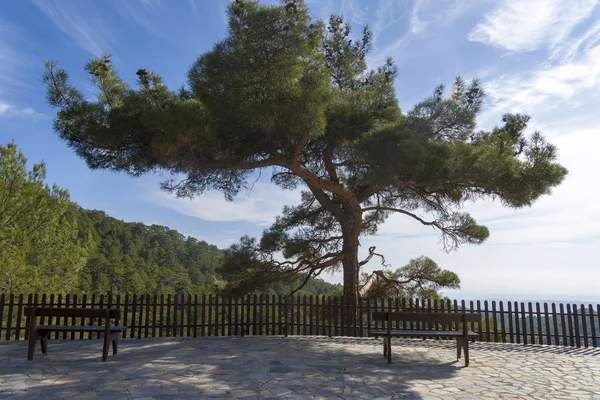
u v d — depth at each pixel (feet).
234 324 40.37
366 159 39.83
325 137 42.73
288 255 53.36
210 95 36.81
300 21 33.42
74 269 74.49
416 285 54.85
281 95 34.91
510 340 40.01
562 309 39.34
